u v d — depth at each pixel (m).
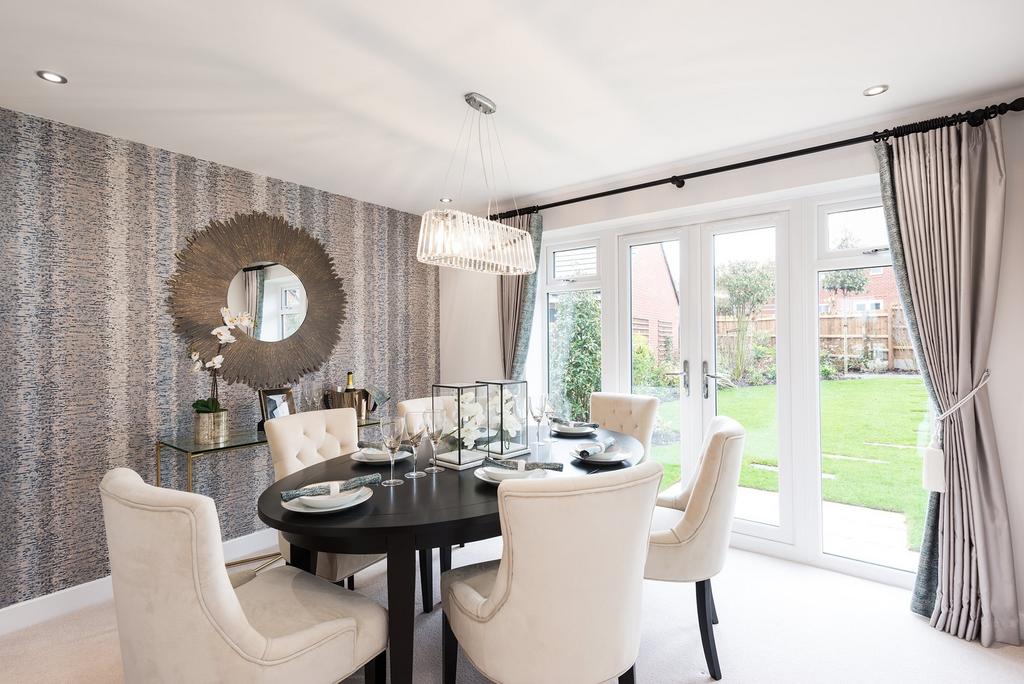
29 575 2.47
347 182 3.61
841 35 1.91
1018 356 2.29
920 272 2.44
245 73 2.14
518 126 2.69
